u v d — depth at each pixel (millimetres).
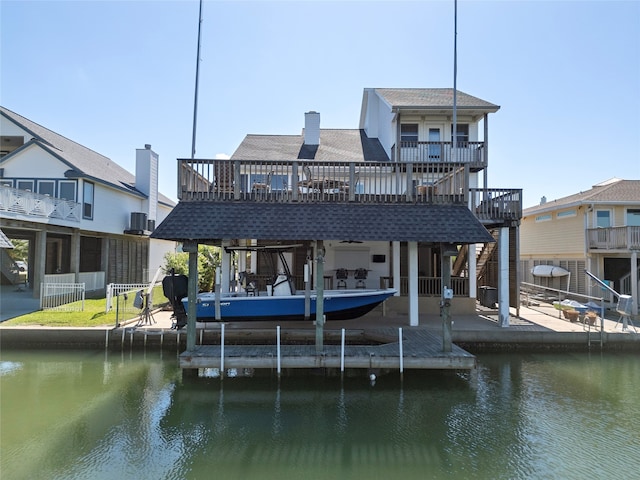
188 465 5316
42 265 15258
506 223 11695
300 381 8406
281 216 8516
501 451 5711
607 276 18203
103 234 19828
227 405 7332
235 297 10281
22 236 19109
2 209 12781
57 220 15570
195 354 8086
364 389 8062
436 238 8188
